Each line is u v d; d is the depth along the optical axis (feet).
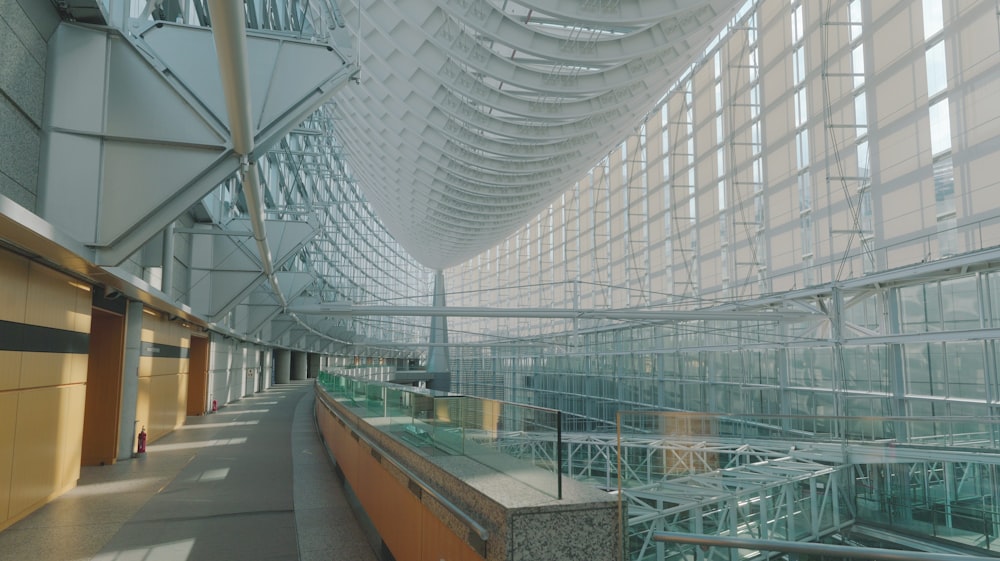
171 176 24.39
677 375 101.81
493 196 98.99
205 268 62.34
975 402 49.85
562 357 147.33
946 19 52.80
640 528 11.69
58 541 21.15
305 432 53.62
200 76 24.88
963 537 12.77
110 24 24.43
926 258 55.52
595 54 51.83
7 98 20.43
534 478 11.45
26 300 24.31
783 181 77.36
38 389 25.73
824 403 69.31
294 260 96.94
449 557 12.35
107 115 24.13
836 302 63.57
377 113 79.51
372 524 22.29
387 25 55.42
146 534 21.94
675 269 104.99
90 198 23.84
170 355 52.80
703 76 96.84
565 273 158.20
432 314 76.38
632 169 123.34
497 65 55.42
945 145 54.03
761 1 81.20
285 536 21.62
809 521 12.79
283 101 25.94
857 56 65.67
